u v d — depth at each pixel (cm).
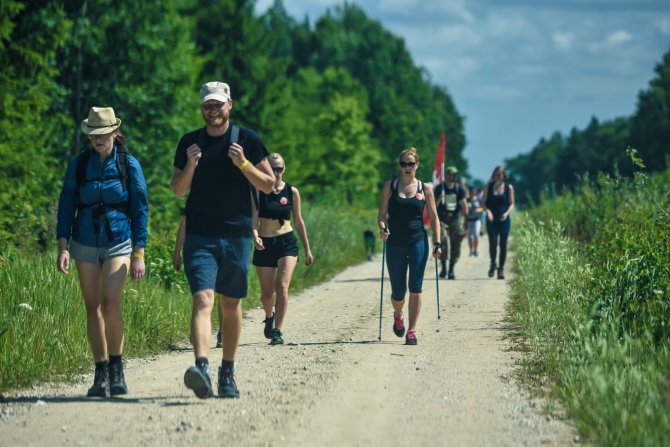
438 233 2475
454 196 4481
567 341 2130
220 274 1686
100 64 7894
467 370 2028
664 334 1923
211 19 12438
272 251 2502
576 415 1515
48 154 7131
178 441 1390
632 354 1800
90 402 1681
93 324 1738
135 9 7950
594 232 4616
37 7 6375
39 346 2038
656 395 1446
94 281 1720
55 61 7625
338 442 1395
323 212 6419
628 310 2164
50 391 1805
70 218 1720
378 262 5997
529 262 3275
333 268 5166
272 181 1683
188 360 2211
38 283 2405
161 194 7794
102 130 1698
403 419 1554
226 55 12506
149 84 8044
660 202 3841
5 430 1469
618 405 1404
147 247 3256
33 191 6000
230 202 1670
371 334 2677
